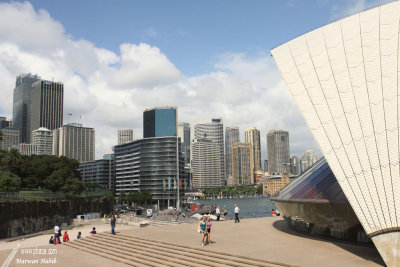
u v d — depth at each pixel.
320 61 33.28
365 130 26.58
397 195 22.45
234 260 24.72
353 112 28.03
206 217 30.27
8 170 97.94
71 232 70.19
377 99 27.75
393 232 21.27
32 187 115.00
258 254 25.16
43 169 117.06
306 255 24.30
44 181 112.94
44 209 80.50
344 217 27.25
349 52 32.25
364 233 27.09
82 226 84.62
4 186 84.00
